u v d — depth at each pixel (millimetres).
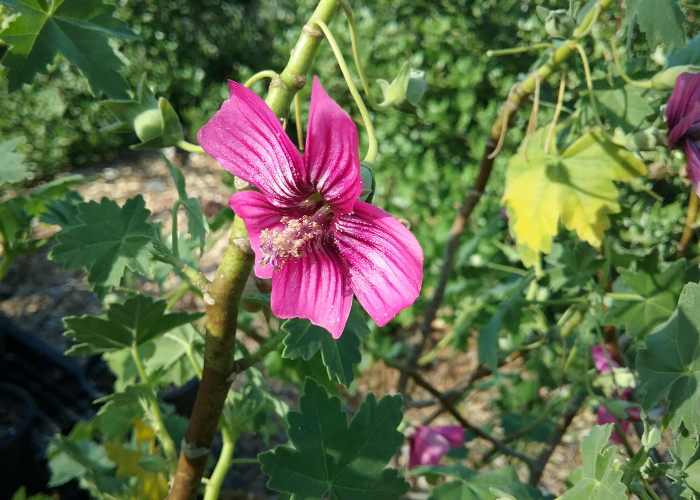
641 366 153
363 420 167
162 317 179
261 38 1089
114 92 162
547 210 212
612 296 223
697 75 175
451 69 703
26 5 155
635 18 171
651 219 326
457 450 323
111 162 1016
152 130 153
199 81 1079
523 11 364
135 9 1053
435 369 605
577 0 200
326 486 163
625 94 209
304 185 133
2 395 464
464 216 296
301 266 141
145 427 219
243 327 288
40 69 157
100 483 220
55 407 486
